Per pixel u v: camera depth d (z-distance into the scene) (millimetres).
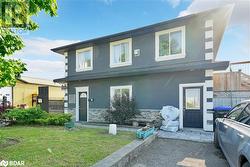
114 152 5562
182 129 9898
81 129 9844
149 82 11531
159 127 10008
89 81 14234
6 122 11945
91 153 5500
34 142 6754
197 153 6340
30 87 24719
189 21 10367
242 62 13422
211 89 9523
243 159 3426
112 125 8461
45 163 4672
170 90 10797
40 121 11594
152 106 11336
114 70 13211
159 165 5324
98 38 13211
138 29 11648
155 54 11609
